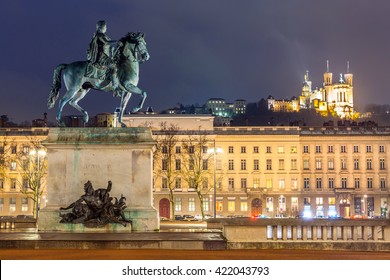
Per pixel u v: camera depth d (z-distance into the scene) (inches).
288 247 2095.2
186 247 2063.2
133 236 2156.7
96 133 2420.0
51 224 2369.6
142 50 2474.2
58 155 2415.1
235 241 2085.4
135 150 2412.6
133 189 2396.7
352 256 1908.2
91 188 2369.6
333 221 2105.1
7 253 1924.2
